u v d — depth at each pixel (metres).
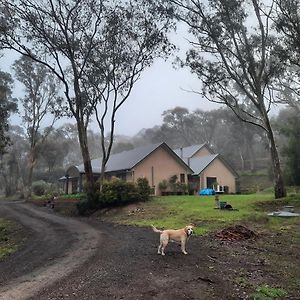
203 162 47.25
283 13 24.22
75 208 29.84
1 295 8.30
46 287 8.70
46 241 16.97
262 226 17.02
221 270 9.60
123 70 28.77
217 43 26.61
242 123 71.25
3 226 25.78
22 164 79.50
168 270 9.61
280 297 7.50
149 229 18.22
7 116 34.53
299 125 39.34
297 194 25.39
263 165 75.62
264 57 25.81
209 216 19.70
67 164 108.06
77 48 27.80
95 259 11.56
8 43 26.45
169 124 100.31
